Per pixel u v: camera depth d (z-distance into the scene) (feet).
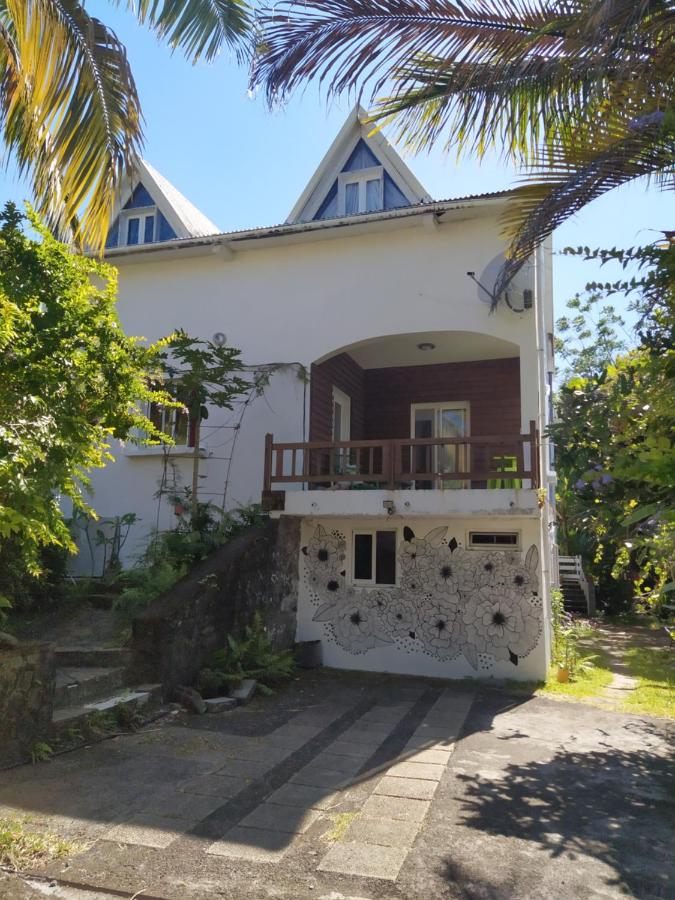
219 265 42.27
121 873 12.74
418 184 43.37
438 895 12.13
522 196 21.35
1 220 19.36
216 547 33.37
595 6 15.10
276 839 14.30
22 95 21.31
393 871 12.98
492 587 33.91
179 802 16.25
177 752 20.34
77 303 19.29
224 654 28.94
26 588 29.37
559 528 65.21
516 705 28.17
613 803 16.88
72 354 18.17
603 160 18.62
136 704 23.52
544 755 21.02
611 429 18.28
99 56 20.43
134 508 41.29
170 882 12.46
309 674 34.06
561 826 15.35
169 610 26.27
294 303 40.34
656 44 16.62
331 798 16.83
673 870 13.30
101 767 18.74
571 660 35.12
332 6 19.77
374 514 33.60
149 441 21.31
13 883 12.33
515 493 31.53
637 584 18.66
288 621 35.94
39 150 21.65
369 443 33.94
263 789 17.35
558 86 19.67
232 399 38.01
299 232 38.91
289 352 39.93
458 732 23.62
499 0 19.57
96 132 20.74
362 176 45.09
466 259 37.29
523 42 19.66
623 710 27.61
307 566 37.35
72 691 22.72
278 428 39.45
